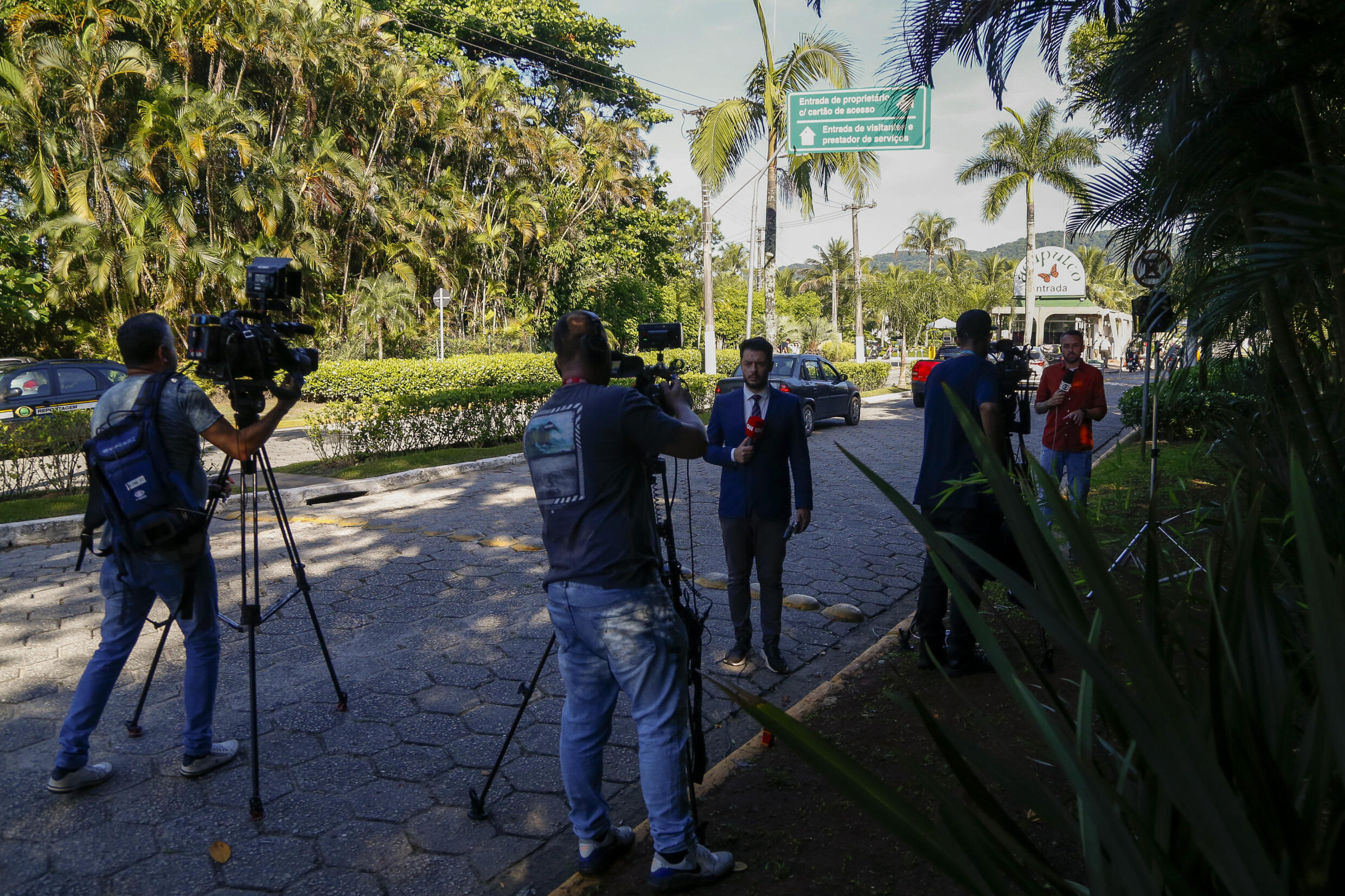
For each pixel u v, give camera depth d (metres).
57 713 4.04
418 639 5.04
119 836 3.05
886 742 3.54
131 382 3.26
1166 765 1.28
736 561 4.62
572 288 34.00
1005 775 1.51
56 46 19.58
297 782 3.44
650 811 2.62
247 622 3.25
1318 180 2.75
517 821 3.18
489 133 29.88
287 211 23.78
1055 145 27.84
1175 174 3.69
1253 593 1.71
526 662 4.68
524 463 12.04
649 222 35.34
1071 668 4.21
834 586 6.17
